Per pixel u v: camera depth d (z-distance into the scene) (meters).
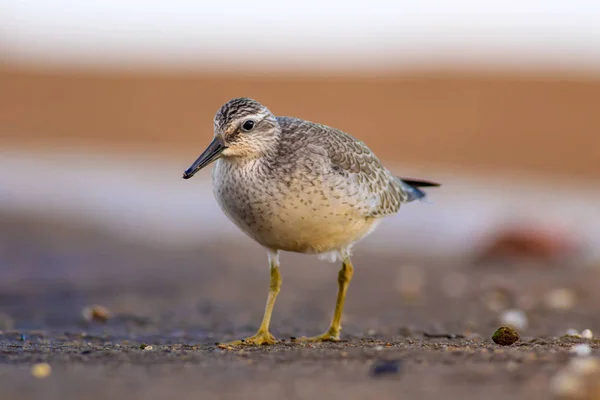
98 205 21.70
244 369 6.62
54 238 17.98
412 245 18.69
